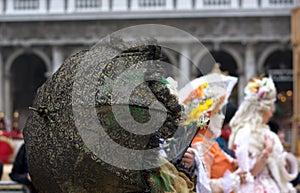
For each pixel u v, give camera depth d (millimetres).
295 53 22766
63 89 3713
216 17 52375
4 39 54219
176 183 3834
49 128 3682
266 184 7246
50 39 53844
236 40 52312
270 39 52125
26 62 58594
